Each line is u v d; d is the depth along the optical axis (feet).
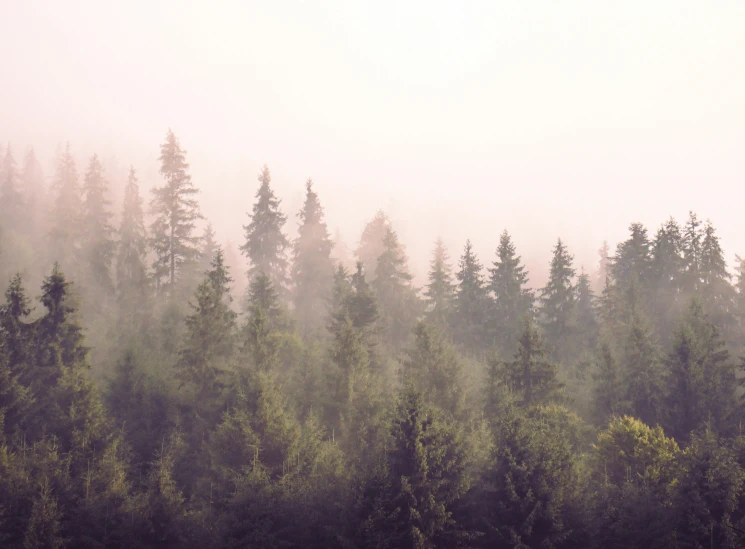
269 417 96.99
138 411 118.32
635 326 136.26
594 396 130.52
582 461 90.33
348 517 78.07
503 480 81.92
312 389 124.67
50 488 80.33
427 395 116.37
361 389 115.96
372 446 106.42
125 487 86.99
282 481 88.07
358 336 122.72
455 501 82.99
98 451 97.81
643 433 95.50
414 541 73.56
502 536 77.92
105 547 78.54
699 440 84.07
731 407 114.83
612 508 80.64
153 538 81.51
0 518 75.77
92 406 100.53
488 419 117.91
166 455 103.40
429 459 81.10
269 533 79.82
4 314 112.98
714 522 71.41
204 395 117.50
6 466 82.28
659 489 81.71
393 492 78.79
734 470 74.13
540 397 120.57
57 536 75.61
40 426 100.17
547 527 78.07
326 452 96.17
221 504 88.94
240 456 95.04
